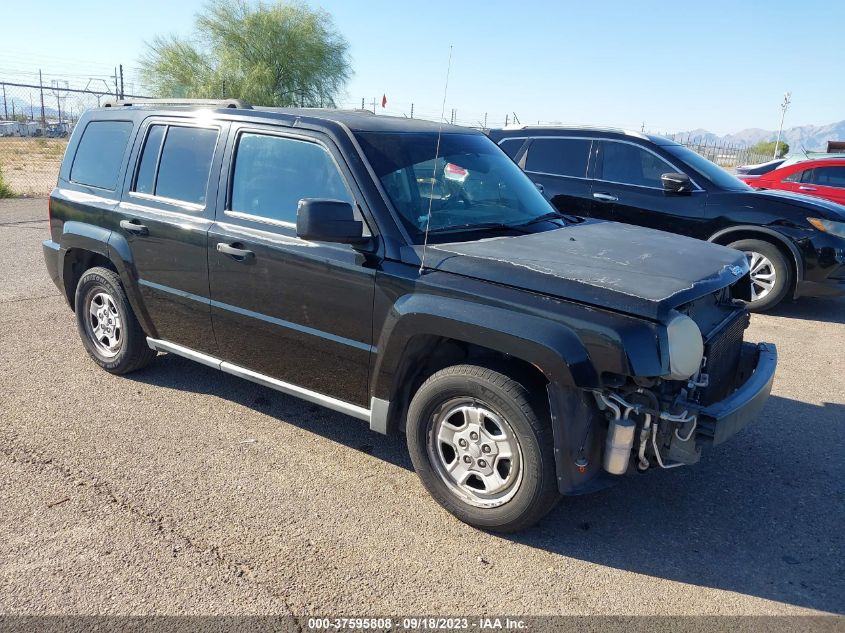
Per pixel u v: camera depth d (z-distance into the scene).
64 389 5.05
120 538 3.29
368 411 3.84
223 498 3.68
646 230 4.39
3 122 56.59
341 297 3.76
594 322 3.03
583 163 8.34
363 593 2.97
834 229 7.39
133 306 4.95
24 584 2.95
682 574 3.18
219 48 35.69
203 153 4.51
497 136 8.97
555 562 3.24
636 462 3.26
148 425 4.52
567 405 3.09
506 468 3.40
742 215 7.68
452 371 3.39
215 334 4.50
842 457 4.36
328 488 3.82
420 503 3.71
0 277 8.37
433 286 3.41
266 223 4.11
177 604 2.86
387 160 3.87
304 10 36.19
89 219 5.12
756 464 4.25
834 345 6.76
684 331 3.03
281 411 4.80
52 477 3.82
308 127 4.02
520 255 3.48
